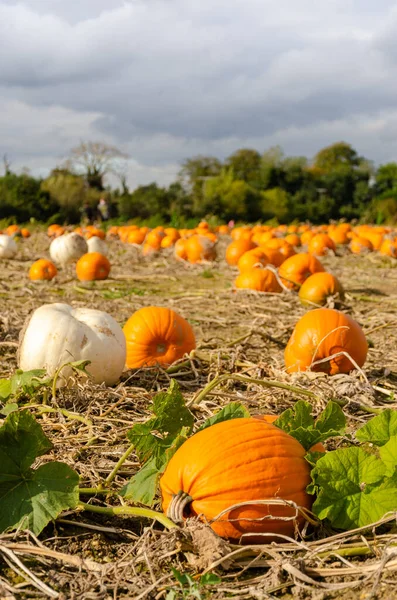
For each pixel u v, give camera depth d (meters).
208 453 1.73
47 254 8.99
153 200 26.56
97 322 2.89
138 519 1.93
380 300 5.02
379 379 3.08
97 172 30.91
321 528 1.79
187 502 1.71
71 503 1.79
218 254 8.88
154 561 1.64
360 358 3.07
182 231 10.55
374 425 1.87
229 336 3.89
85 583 1.58
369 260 8.09
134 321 3.19
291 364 3.08
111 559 1.71
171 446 1.83
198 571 1.60
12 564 1.66
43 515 1.76
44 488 1.81
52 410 2.57
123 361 2.92
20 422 1.82
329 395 2.76
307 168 41.28
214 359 3.20
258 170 38.28
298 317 4.25
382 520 1.71
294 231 12.84
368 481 1.76
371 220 22.78
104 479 2.15
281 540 1.73
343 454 1.76
